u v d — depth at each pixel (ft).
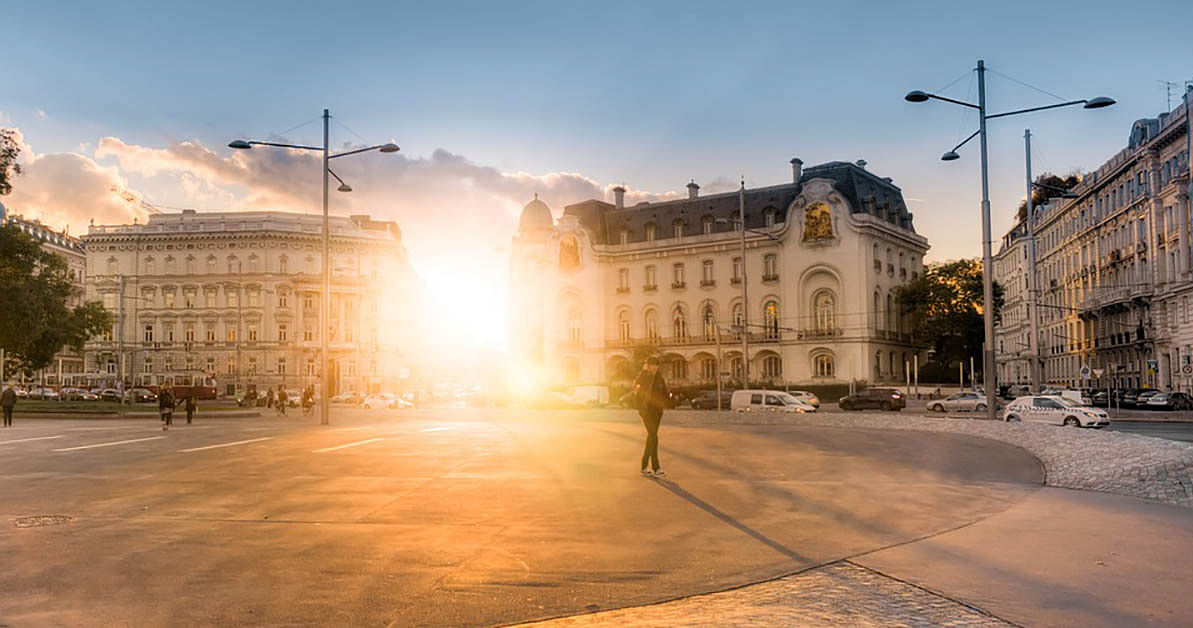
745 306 174.70
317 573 25.21
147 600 22.48
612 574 25.31
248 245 336.08
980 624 20.48
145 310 336.49
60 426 106.63
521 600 22.66
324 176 116.37
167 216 343.67
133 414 150.30
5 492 40.52
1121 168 239.71
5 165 177.58
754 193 296.71
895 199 306.55
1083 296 281.74
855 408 200.85
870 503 37.78
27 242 187.32
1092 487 43.45
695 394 247.91
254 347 333.01
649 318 307.17
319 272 343.05
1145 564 26.43
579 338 315.78
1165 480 41.96
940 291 280.31
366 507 36.22
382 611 21.63
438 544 29.12
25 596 22.80
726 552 28.12
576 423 104.32
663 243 303.48
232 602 22.33
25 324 179.83
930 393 258.57
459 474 46.93
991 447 63.62
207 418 148.87
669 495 39.60
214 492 40.29
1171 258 211.41
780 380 279.08
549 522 33.01
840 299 270.05
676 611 21.58
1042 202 358.02
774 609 21.70
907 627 20.18
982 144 101.71
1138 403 185.88
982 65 102.68
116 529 31.58
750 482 44.06
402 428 92.02
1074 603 22.26
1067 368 302.45
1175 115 205.36
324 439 72.08
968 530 31.83
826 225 272.31
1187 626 20.47
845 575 25.20
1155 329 220.02
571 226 316.81
